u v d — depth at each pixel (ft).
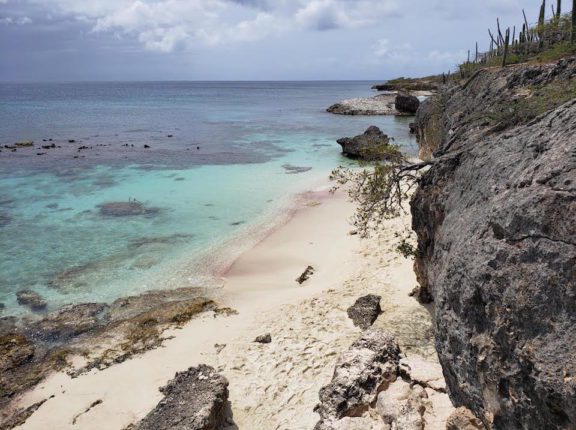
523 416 19.69
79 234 71.05
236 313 47.39
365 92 597.52
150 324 45.75
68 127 197.26
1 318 47.62
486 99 67.05
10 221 76.69
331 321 42.91
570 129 21.84
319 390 32.40
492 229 23.00
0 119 229.04
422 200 38.47
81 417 34.04
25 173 109.60
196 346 41.63
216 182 102.58
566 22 100.07
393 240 60.44
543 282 19.01
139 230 72.90
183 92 625.41
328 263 58.13
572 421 17.06
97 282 55.36
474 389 23.44
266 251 63.82
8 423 34.01
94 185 99.91
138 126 204.23
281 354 38.68
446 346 26.21
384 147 61.00
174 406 31.27
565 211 19.06
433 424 26.23
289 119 236.84
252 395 34.17
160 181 103.65
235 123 218.79
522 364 19.39
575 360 17.12
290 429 30.17
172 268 59.11
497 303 21.15
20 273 57.67
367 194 51.90
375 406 28.60
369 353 31.78
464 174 31.19
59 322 46.52
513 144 26.22
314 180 102.32
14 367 40.16
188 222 76.59
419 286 46.11
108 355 41.19
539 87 55.16
